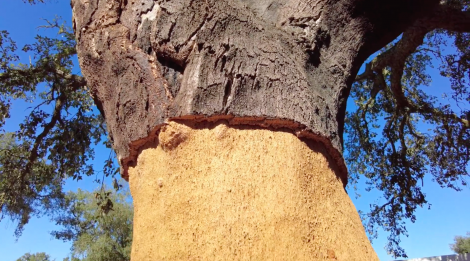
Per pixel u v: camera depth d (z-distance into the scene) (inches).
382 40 107.0
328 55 93.1
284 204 63.8
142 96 77.5
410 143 374.6
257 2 101.0
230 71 73.7
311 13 91.8
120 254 791.1
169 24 79.2
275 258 58.6
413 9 103.3
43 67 298.0
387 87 337.4
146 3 84.1
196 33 77.6
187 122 72.5
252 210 62.7
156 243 64.9
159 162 74.0
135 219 74.3
